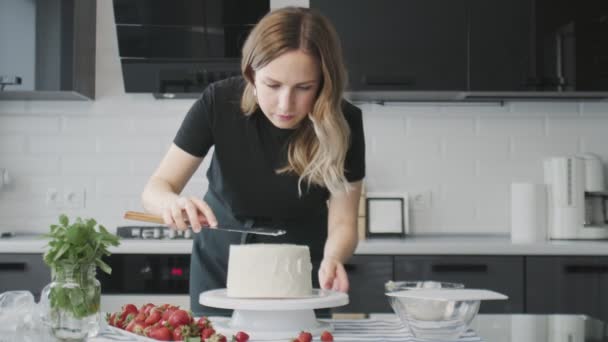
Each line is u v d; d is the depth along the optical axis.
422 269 3.32
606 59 3.55
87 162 3.90
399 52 3.59
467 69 3.59
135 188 3.89
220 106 1.99
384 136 3.90
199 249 2.15
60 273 1.42
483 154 3.90
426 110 3.91
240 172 2.01
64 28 3.58
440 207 3.89
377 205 3.73
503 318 1.82
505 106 3.91
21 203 3.89
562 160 3.63
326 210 2.14
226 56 3.64
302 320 1.60
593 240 3.62
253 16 3.62
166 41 3.65
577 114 3.91
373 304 3.31
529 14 3.58
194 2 3.62
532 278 3.32
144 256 3.37
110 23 3.92
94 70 3.90
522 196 3.60
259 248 1.68
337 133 1.82
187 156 2.01
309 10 1.76
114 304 3.36
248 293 1.67
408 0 3.59
